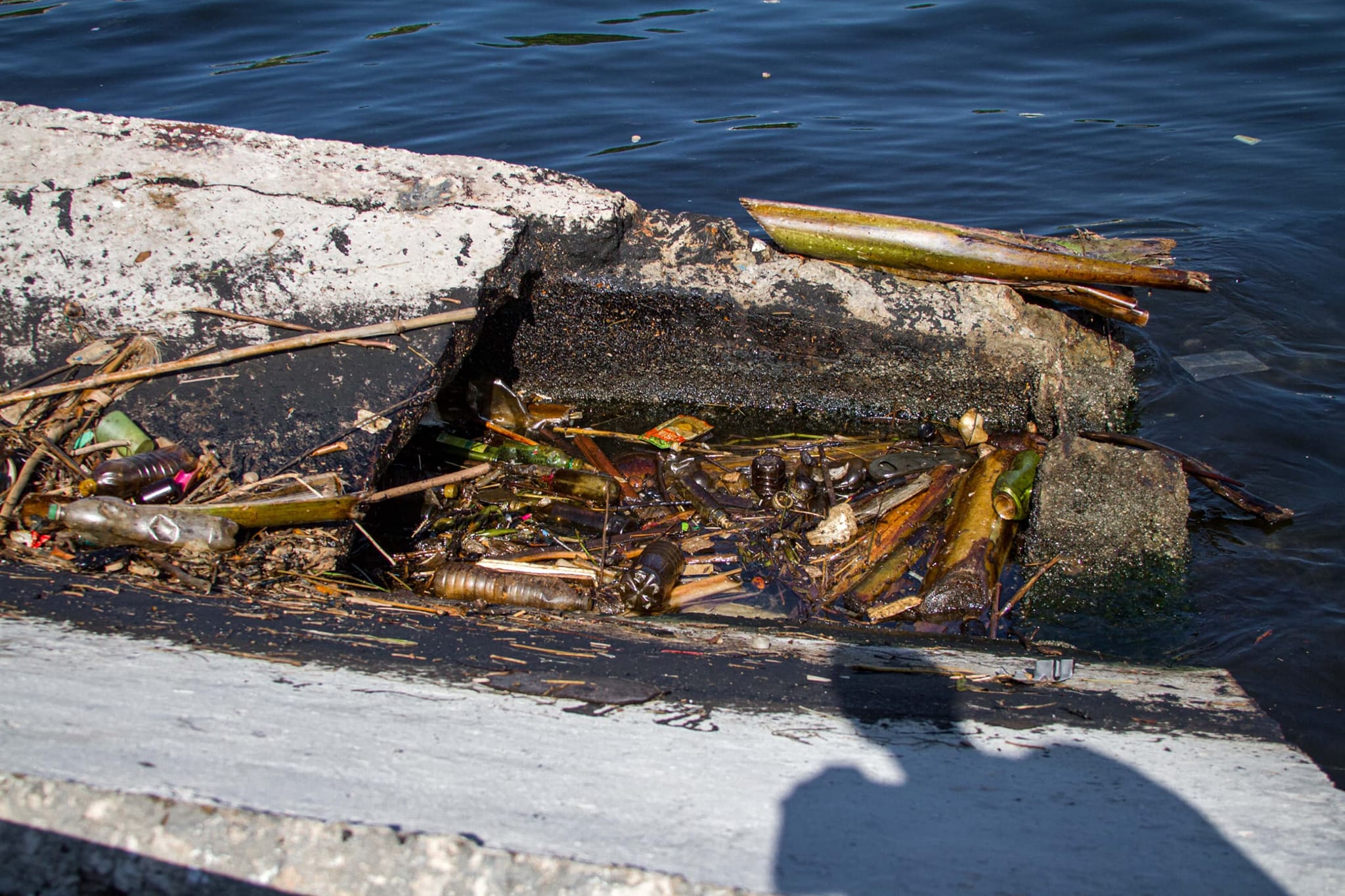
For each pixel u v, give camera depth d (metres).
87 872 1.92
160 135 5.54
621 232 5.69
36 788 1.92
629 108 9.00
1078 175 8.00
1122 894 2.05
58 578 3.52
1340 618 4.23
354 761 2.28
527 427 5.81
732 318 5.80
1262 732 3.11
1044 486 4.80
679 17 10.84
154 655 2.93
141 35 10.27
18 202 5.10
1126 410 5.74
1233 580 4.49
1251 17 10.20
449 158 5.70
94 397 4.43
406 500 4.97
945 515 4.96
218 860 1.89
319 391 4.54
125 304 4.82
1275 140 8.32
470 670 3.15
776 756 2.66
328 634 3.34
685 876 1.87
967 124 8.73
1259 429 5.51
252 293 4.92
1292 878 2.18
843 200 7.72
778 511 4.97
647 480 5.29
